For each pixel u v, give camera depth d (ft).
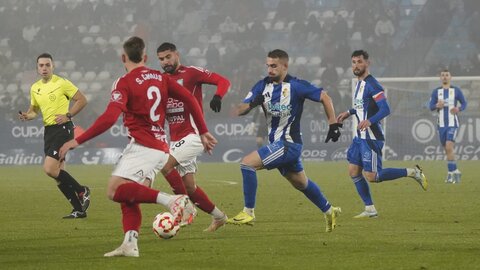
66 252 50.31
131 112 47.29
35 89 75.82
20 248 52.44
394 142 186.70
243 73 220.23
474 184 115.24
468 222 67.56
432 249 50.37
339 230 62.13
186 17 238.07
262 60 225.56
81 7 239.30
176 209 45.73
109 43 234.99
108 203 89.86
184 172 61.67
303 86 58.90
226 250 50.70
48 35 232.32
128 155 47.21
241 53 225.76
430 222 67.82
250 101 60.23
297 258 47.09
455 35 226.99
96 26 239.09
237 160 193.57
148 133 47.44
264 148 59.67
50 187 117.60
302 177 60.08
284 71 59.41
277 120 59.72
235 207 84.58
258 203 87.61
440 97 123.03
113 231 62.69
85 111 206.49
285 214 75.87
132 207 47.73
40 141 193.26
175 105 62.03
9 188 115.44
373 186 112.78
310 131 192.13
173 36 236.22
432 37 226.79
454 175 120.37
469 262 44.96
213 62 225.15
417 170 77.66
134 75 47.16
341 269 42.93
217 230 62.59
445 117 121.90
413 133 186.39
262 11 240.53
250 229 63.21
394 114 186.39
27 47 229.86
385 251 49.70
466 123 185.26
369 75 76.18
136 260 46.34
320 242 54.54
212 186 115.34
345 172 145.48
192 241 55.47
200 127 49.65
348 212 78.07
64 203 90.89
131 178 46.83
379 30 230.07
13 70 225.56
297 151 59.47
